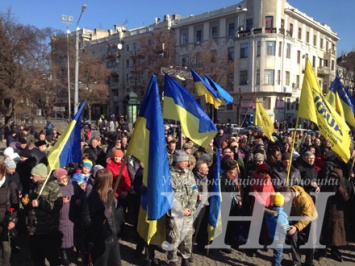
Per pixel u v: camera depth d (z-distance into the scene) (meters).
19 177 5.69
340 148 5.43
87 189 4.78
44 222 4.18
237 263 5.17
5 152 6.41
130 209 7.12
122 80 56.19
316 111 5.40
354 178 5.89
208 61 39.06
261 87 38.94
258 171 5.42
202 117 5.31
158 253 5.48
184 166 4.59
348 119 7.56
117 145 7.18
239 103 33.09
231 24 41.38
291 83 41.19
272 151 6.38
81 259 5.05
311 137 10.58
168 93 5.38
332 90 7.66
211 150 7.43
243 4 40.22
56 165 4.86
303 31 43.62
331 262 5.26
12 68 25.22
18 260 5.11
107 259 3.72
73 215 4.71
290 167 5.50
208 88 8.09
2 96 25.50
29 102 29.02
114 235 3.76
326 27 49.81
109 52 57.53
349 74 42.38
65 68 39.84
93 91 43.22
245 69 40.00
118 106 57.06
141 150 3.94
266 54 38.91
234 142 7.33
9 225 4.36
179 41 46.34
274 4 38.66
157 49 41.69
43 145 7.04
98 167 4.93
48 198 4.18
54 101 33.41
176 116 5.31
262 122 10.36
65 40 35.88
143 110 3.96
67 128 5.02
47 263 4.93
